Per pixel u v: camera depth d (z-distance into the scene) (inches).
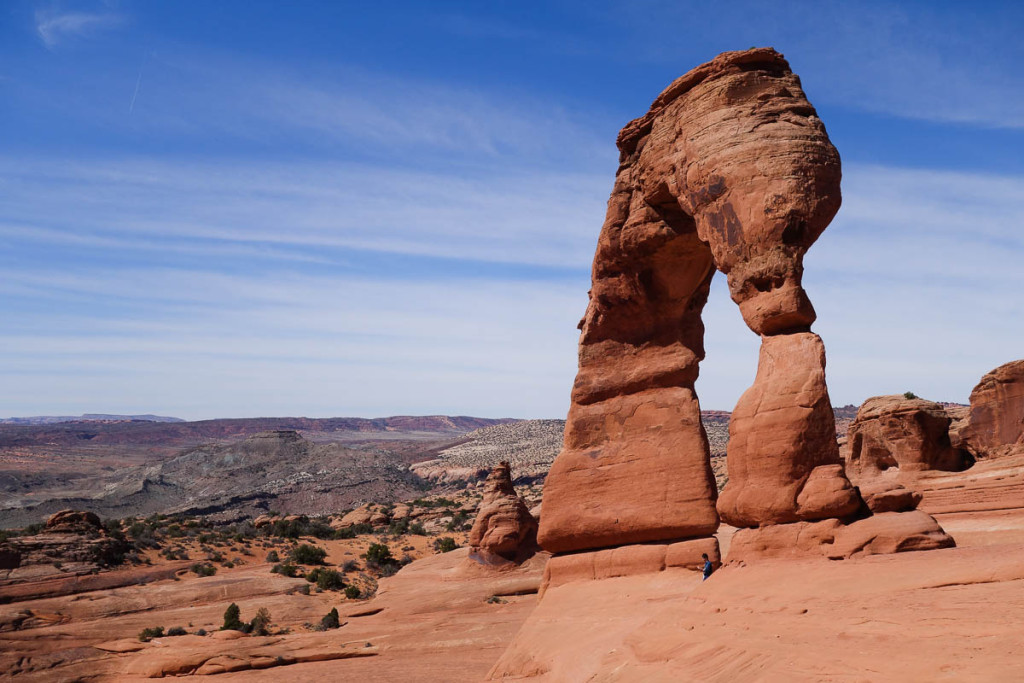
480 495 4970.5
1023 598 365.1
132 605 2060.8
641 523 708.0
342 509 6131.9
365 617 1962.4
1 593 2010.3
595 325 777.6
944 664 333.4
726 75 601.6
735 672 404.8
